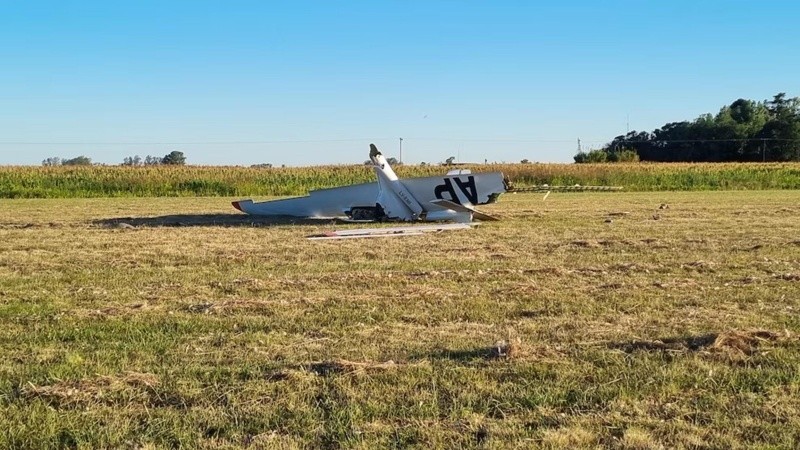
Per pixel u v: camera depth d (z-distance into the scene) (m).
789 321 6.07
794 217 16.75
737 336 5.30
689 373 4.62
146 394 4.37
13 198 30.59
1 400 4.28
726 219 16.27
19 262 9.91
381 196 16.08
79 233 13.75
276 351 5.28
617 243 11.68
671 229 14.02
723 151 87.19
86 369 4.83
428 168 41.06
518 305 6.77
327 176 37.09
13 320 6.30
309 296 7.29
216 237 12.93
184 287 7.93
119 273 8.94
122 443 3.73
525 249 11.04
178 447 3.68
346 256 10.34
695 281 8.09
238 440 3.75
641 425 3.85
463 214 15.70
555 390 4.35
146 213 19.41
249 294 7.48
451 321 6.21
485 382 4.51
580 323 6.05
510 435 3.75
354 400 4.23
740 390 4.35
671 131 97.56
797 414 3.98
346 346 5.39
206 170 38.19
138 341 5.58
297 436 3.78
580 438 3.70
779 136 85.31
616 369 4.71
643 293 7.30
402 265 9.42
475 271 8.84
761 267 9.07
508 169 39.72
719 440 3.67
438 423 3.91
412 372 4.67
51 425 3.91
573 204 22.30
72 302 7.11
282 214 17.34
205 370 4.79
